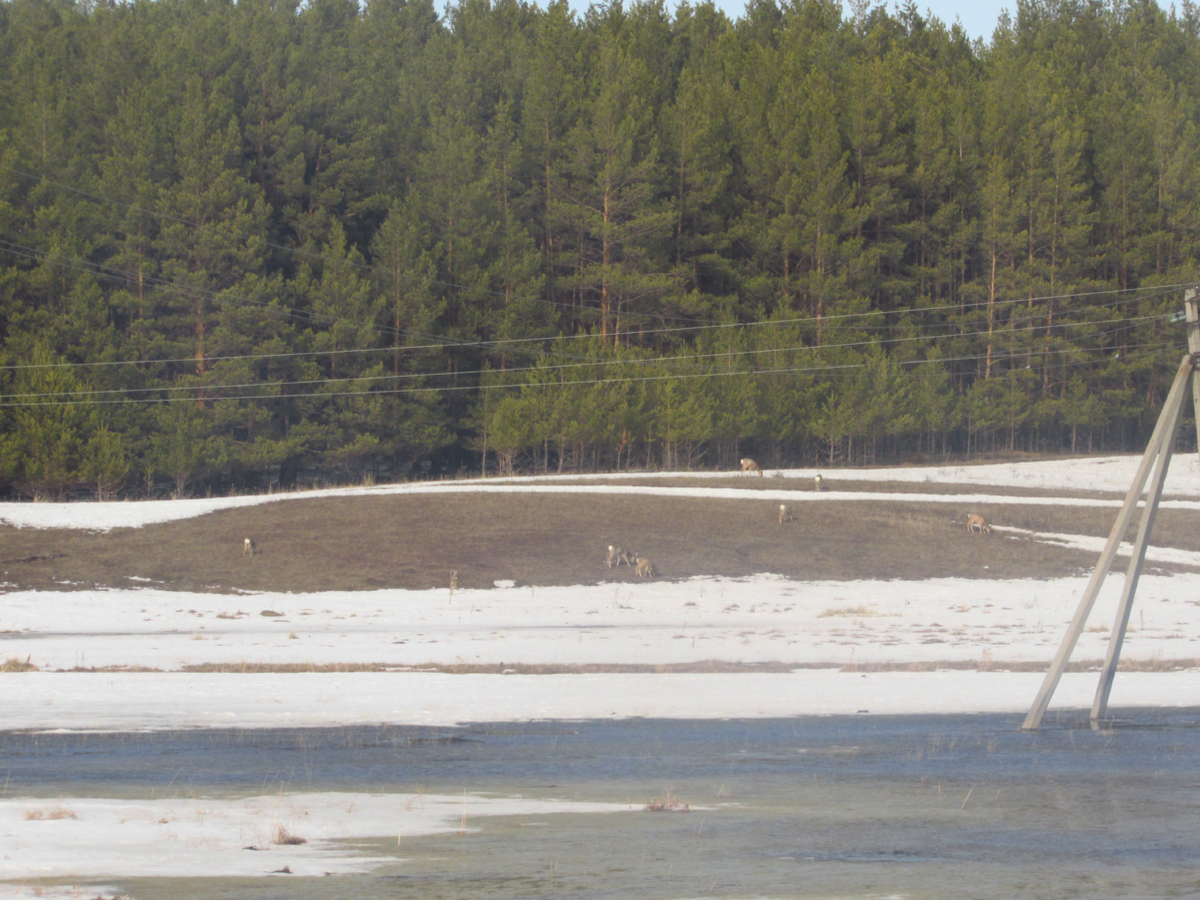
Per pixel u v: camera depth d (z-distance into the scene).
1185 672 65.81
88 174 191.62
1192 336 45.25
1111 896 23.67
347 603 100.31
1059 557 125.50
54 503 139.12
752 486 163.88
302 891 23.05
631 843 28.34
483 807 33.03
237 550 120.00
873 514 142.62
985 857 27.22
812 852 27.58
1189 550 130.88
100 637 81.00
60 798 33.38
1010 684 61.16
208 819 30.36
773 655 73.00
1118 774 38.78
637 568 114.00
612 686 60.28
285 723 49.28
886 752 43.22
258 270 196.12
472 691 58.34
